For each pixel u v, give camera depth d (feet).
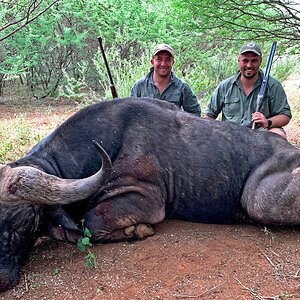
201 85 17.53
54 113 19.38
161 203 6.73
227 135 7.09
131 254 6.09
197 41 20.90
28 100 23.82
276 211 6.61
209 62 20.52
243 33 13.14
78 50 23.62
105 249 6.25
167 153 6.81
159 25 21.65
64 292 5.37
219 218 7.04
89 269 5.77
